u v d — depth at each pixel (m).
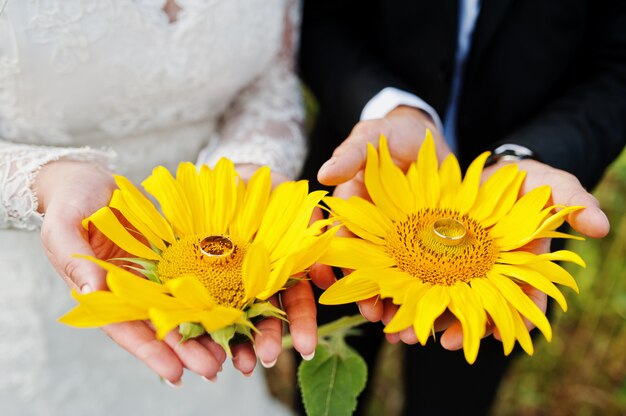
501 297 0.44
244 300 0.42
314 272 0.46
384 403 0.92
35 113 0.53
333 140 0.71
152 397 0.73
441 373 0.73
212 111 0.62
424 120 0.59
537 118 0.60
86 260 0.41
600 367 0.93
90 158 0.52
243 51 0.58
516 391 0.92
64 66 0.51
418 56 0.64
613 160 0.61
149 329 0.41
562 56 0.60
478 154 0.66
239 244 0.46
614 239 0.99
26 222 0.50
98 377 0.68
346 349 0.49
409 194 0.51
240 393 0.81
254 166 0.57
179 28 0.54
